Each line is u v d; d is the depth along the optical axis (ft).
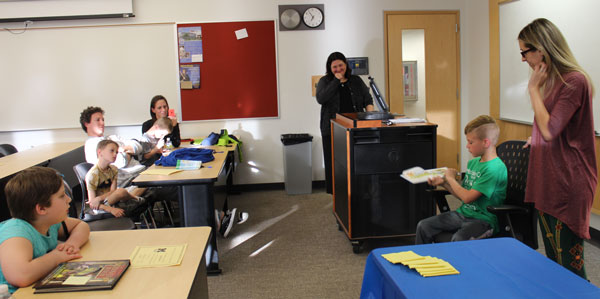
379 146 9.66
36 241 4.96
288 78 16.75
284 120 16.99
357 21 16.63
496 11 14.26
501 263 4.55
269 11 16.34
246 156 17.11
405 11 16.74
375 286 4.92
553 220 6.54
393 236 10.10
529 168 6.80
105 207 9.53
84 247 5.37
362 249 10.62
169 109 15.38
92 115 11.77
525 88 12.91
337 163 11.41
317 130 17.16
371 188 9.89
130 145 12.48
